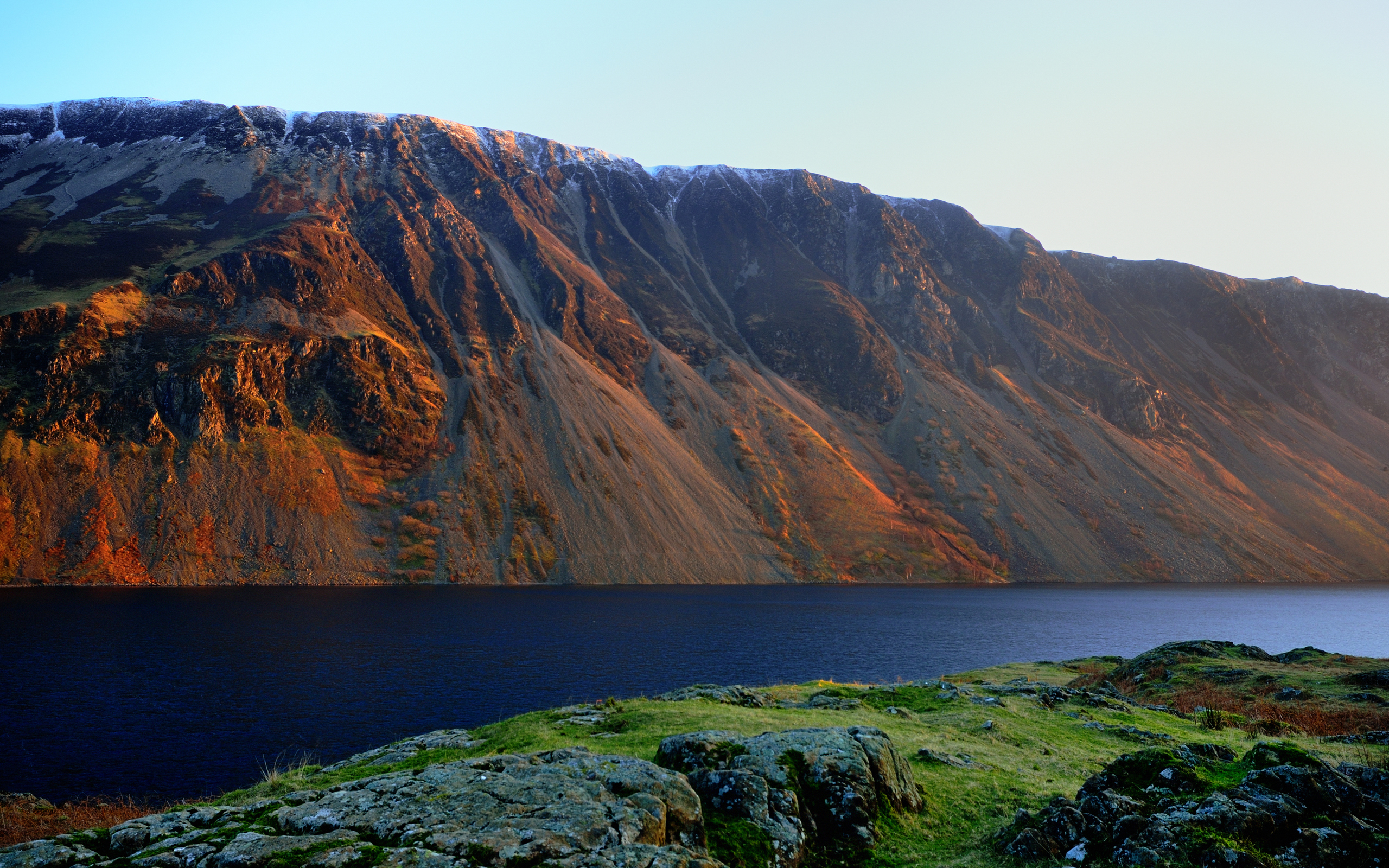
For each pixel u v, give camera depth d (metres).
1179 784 16.38
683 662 72.25
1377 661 45.28
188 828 12.80
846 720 26.19
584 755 15.84
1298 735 29.95
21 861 11.42
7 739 42.78
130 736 43.88
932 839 16.39
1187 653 49.44
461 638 83.62
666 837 13.46
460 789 13.98
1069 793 19.33
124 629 82.25
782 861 14.26
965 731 26.16
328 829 12.62
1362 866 13.23
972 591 179.50
